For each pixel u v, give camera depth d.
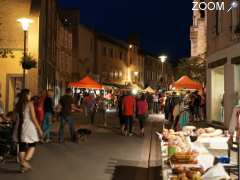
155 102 45.00
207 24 26.16
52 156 13.48
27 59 19.31
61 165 11.95
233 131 7.55
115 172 11.04
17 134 10.95
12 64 25.83
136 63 76.25
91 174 10.73
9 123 13.24
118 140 18.19
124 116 20.23
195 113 27.72
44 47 29.88
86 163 12.31
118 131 22.47
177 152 7.30
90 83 31.50
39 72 26.52
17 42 25.84
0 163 12.10
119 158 13.28
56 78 40.22
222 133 10.45
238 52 19.70
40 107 16.23
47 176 10.45
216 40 23.75
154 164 12.27
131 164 12.23
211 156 7.66
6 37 25.88
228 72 21.27
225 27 21.86
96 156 13.62
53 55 37.34
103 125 26.55
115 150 15.03
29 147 11.06
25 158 11.05
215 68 24.16
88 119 31.42
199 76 37.66
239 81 20.19
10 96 25.94
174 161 7.06
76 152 14.42
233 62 20.42
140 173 10.95
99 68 59.00
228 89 21.33
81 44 52.50
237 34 19.81
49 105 16.94
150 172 11.10
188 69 38.56
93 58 57.22
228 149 8.41
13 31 25.89
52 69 36.78
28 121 10.98
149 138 19.16
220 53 22.89
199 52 39.22
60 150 14.84
